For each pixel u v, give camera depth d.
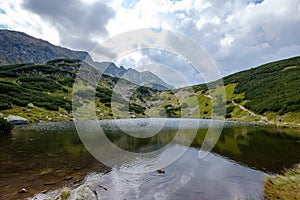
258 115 77.25
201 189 15.18
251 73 133.75
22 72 152.38
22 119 65.81
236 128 51.62
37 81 134.62
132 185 15.70
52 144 30.97
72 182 16.25
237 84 122.44
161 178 17.05
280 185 15.88
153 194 14.23
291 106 70.44
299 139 36.22
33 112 81.06
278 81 102.81
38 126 58.34
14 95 93.94
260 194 14.40
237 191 14.91
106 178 17.02
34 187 15.30
